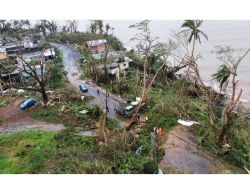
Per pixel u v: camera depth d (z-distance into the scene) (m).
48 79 56.31
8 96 48.69
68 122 38.09
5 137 34.06
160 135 35.62
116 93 52.41
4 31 90.12
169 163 29.58
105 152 28.88
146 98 42.72
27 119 40.03
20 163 27.55
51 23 108.38
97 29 98.31
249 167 29.48
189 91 53.22
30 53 77.94
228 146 32.94
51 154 28.56
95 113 40.25
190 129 36.88
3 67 62.00
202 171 28.22
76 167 25.84
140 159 27.77
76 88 55.78
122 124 38.59
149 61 57.97
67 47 93.75
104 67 60.62
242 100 59.31
